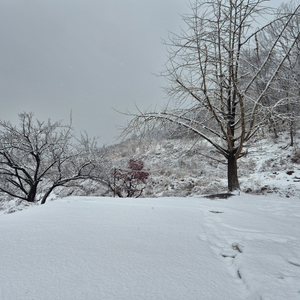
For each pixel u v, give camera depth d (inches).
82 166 526.9
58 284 65.1
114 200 211.2
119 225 123.0
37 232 109.5
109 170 548.7
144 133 327.0
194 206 187.6
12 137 468.8
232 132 350.3
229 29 306.3
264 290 60.1
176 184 566.9
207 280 69.3
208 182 549.6
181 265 78.5
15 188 537.6
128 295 60.4
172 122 325.1
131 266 76.8
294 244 96.6
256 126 320.8
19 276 69.2
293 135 628.7
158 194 531.2
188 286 65.5
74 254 85.5
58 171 506.6
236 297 60.8
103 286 64.4
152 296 60.1
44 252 87.0
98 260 80.8
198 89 296.4
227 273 74.4
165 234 110.3
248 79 346.0
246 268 73.3
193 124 331.0
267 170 578.2
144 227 120.5
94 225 121.7
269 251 88.5
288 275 69.0
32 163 523.2
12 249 89.3
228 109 346.0
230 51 282.5
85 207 166.1
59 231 111.3
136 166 557.0
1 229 113.3
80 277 69.2
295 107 345.1
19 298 58.1
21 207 269.0
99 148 568.7
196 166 672.4
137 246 94.4
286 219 149.8
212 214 155.3
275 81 306.5
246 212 166.6
